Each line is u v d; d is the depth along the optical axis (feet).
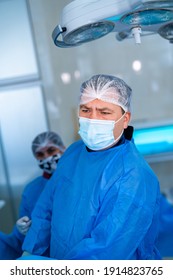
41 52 7.02
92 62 8.74
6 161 7.73
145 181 2.95
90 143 3.30
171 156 7.92
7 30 7.08
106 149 3.35
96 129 3.19
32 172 7.75
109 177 3.08
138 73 8.77
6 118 7.50
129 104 3.42
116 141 3.35
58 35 3.21
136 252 3.12
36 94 7.33
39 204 3.80
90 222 3.02
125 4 2.71
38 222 3.67
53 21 6.50
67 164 3.69
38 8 6.80
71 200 3.28
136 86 8.87
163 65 8.65
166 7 2.74
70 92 8.47
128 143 3.30
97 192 3.07
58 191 3.53
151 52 8.59
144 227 2.82
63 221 3.26
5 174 7.80
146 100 8.94
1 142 7.63
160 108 8.94
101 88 3.14
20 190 7.86
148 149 7.97
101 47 8.64
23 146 7.63
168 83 8.75
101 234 2.74
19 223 4.25
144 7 2.68
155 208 3.05
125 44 8.58
